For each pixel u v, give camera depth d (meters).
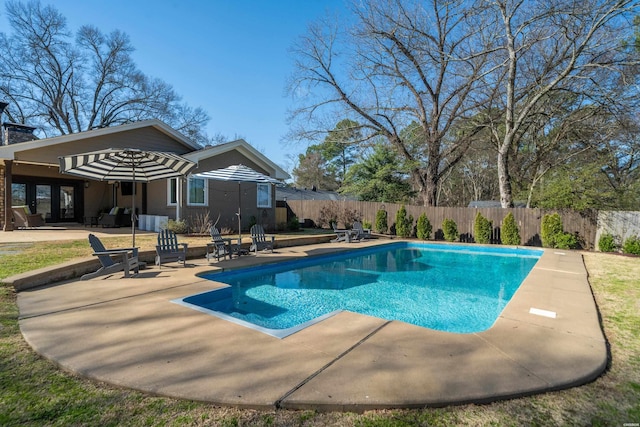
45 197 16.31
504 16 14.31
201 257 9.11
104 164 7.58
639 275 7.51
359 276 8.52
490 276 8.78
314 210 20.31
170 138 15.36
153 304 4.61
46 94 27.89
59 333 3.50
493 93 17.06
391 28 17.16
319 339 3.43
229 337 3.45
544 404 2.41
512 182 22.72
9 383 2.53
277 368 2.77
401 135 20.33
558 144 20.95
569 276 7.09
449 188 34.72
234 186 15.34
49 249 8.27
